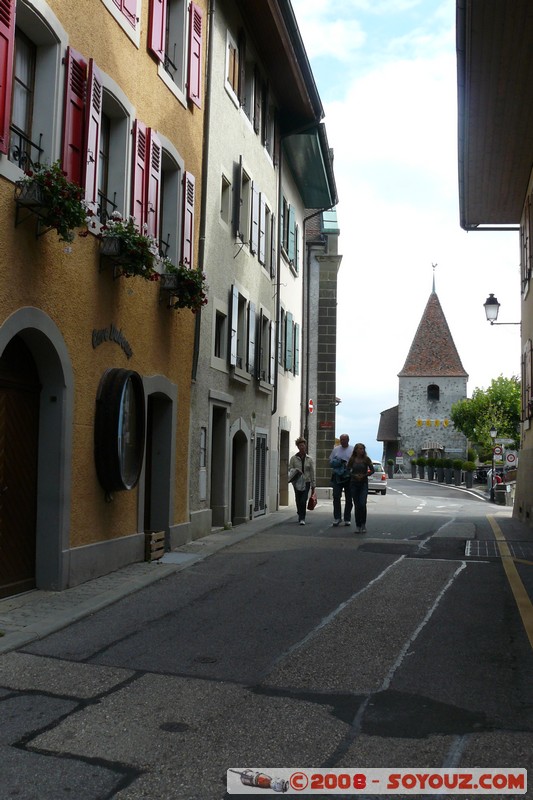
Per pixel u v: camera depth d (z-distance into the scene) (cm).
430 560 1116
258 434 1839
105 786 380
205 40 1383
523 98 1405
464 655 617
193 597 838
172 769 400
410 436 9212
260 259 1831
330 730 455
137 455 1033
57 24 832
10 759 409
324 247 2934
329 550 1221
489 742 439
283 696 515
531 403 1783
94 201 907
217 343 1541
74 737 439
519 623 727
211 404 1439
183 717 473
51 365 848
